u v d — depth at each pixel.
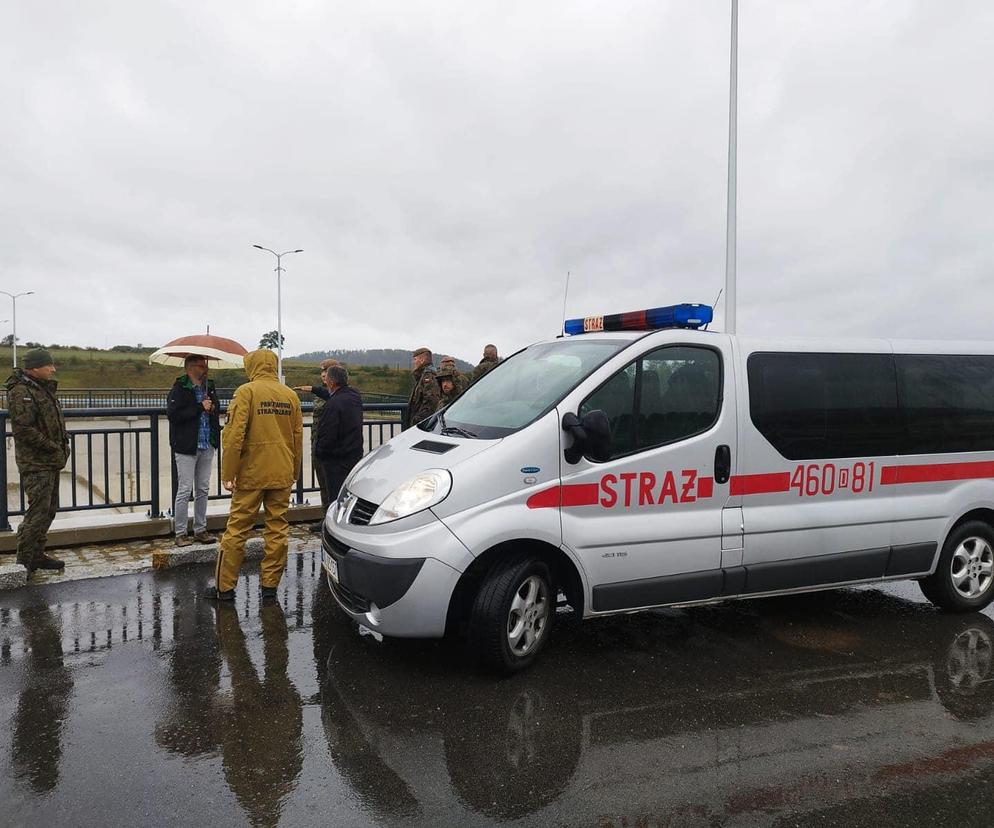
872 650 4.81
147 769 3.23
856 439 5.16
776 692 4.13
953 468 5.50
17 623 5.04
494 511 4.10
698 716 3.82
